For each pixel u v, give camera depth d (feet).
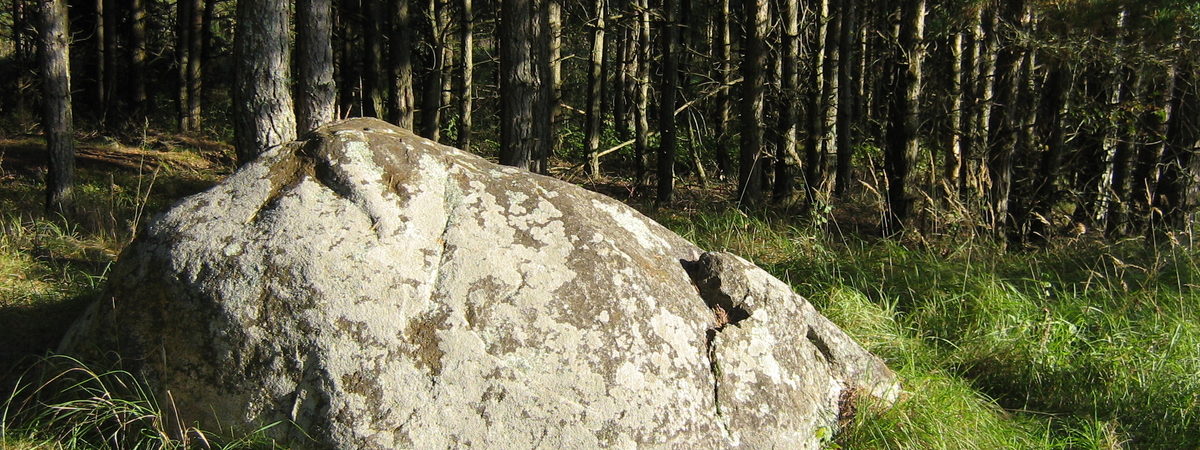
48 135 28.89
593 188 48.52
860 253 24.63
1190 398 15.46
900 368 16.33
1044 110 34.47
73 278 18.54
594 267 11.44
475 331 10.64
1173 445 14.76
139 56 63.87
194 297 10.73
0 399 11.99
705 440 11.10
